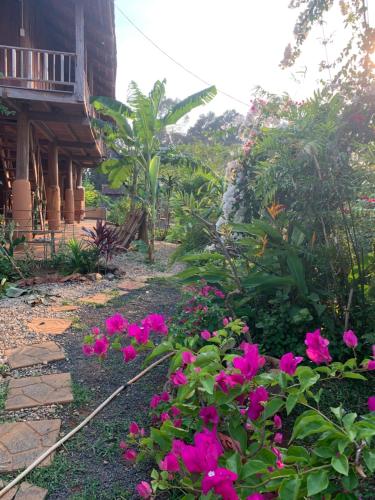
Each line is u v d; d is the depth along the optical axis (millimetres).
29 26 10172
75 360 3746
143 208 10734
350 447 1513
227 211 5738
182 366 2127
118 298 5898
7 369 3539
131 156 10547
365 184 3289
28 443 2516
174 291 6410
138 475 2250
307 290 3539
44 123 10500
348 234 3508
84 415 2848
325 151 3268
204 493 1349
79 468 2305
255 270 4059
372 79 3592
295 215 3592
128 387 3207
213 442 1559
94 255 7562
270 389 2152
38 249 9430
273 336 3527
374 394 3041
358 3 4125
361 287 3529
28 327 4598
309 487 1370
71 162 17188
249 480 1525
